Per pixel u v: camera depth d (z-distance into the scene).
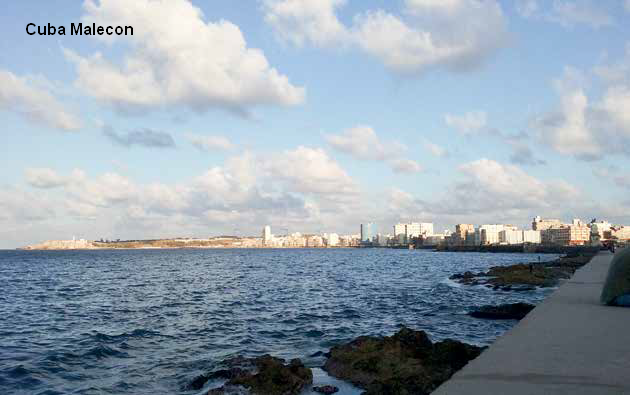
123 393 13.60
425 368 12.55
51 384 14.62
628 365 7.26
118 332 23.58
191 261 141.12
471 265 106.12
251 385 12.20
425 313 29.02
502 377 6.59
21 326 26.33
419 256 189.50
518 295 38.94
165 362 17.19
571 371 6.91
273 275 72.81
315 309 31.80
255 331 23.39
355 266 104.06
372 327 24.17
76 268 102.12
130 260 153.50
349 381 12.80
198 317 28.59
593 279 25.89
